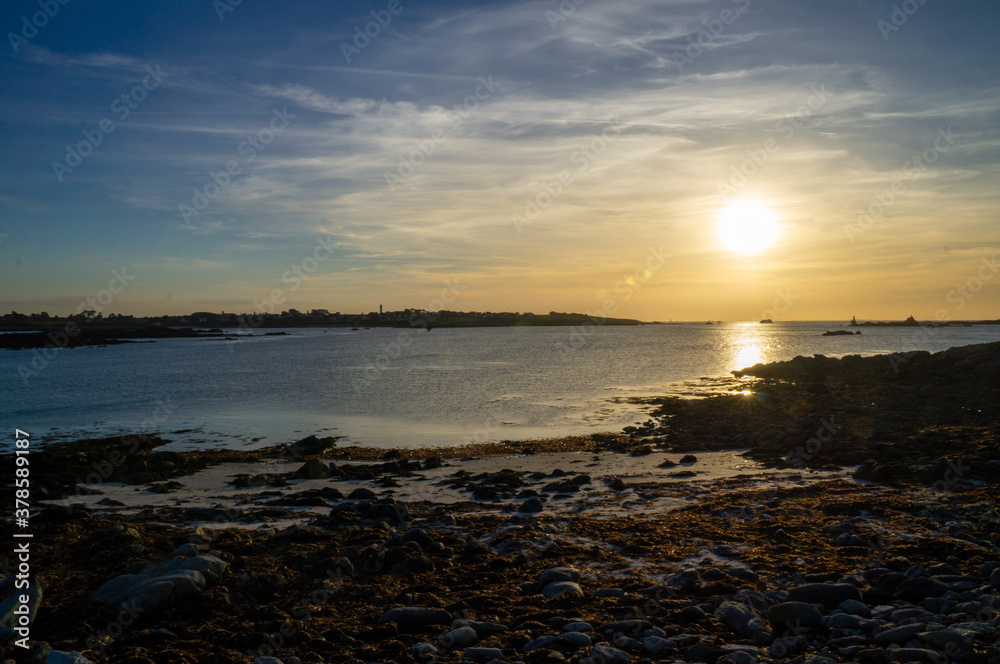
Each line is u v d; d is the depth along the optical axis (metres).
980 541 10.09
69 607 8.25
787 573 9.20
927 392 31.28
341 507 13.97
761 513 12.84
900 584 8.35
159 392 46.53
